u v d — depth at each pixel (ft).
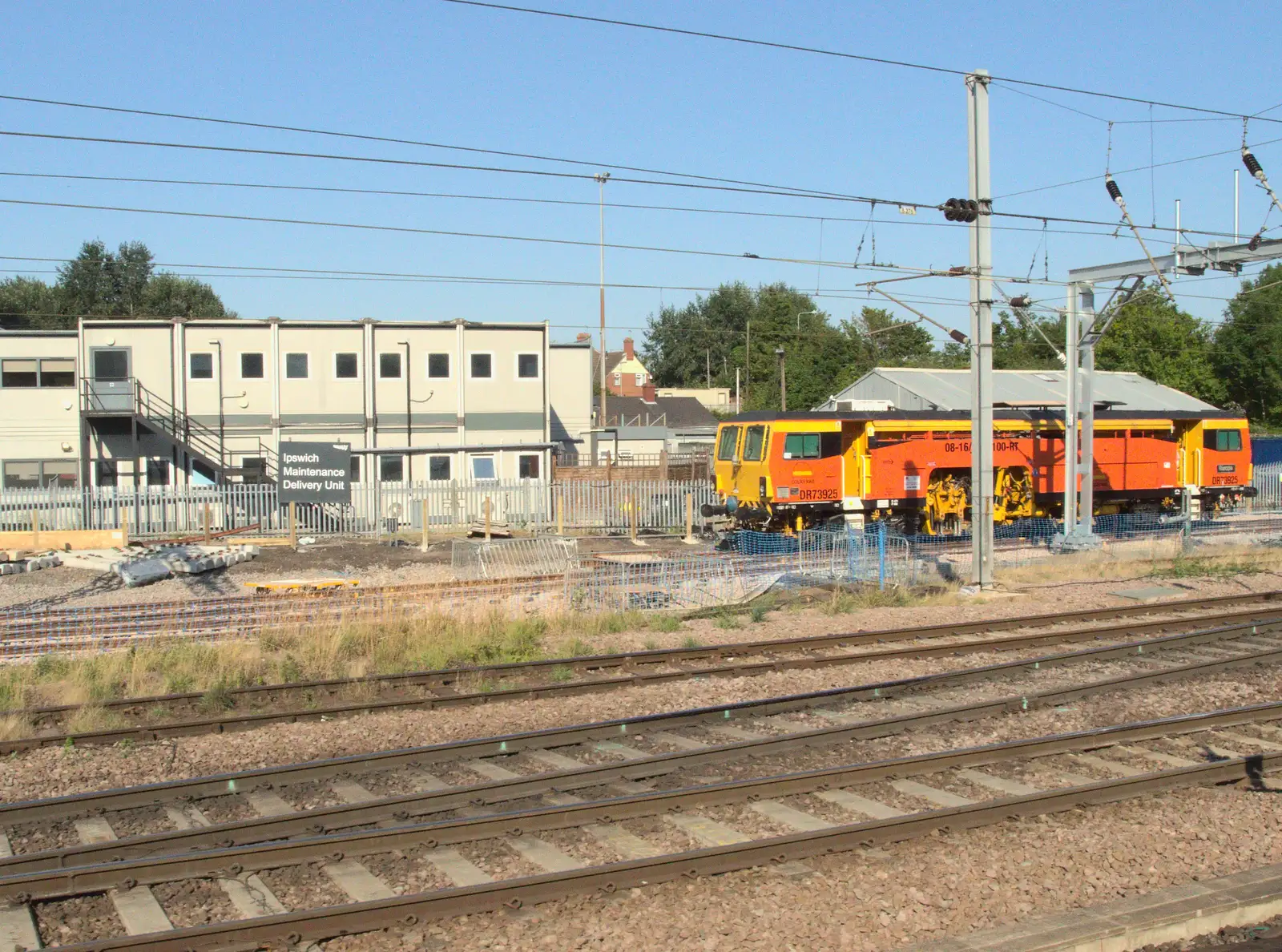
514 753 35.19
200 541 103.30
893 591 69.67
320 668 48.83
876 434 98.73
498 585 71.97
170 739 37.14
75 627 59.98
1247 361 200.03
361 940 21.30
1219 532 106.22
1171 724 36.70
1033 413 106.42
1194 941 21.70
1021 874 24.29
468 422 143.54
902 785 31.04
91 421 134.62
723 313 376.68
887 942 21.22
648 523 114.21
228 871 24.39
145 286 296.92
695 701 42.27
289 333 138.82
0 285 288.10
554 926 21.84
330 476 102.01
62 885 23.41
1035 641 53.62
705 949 20.86
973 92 67.82
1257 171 63.62
